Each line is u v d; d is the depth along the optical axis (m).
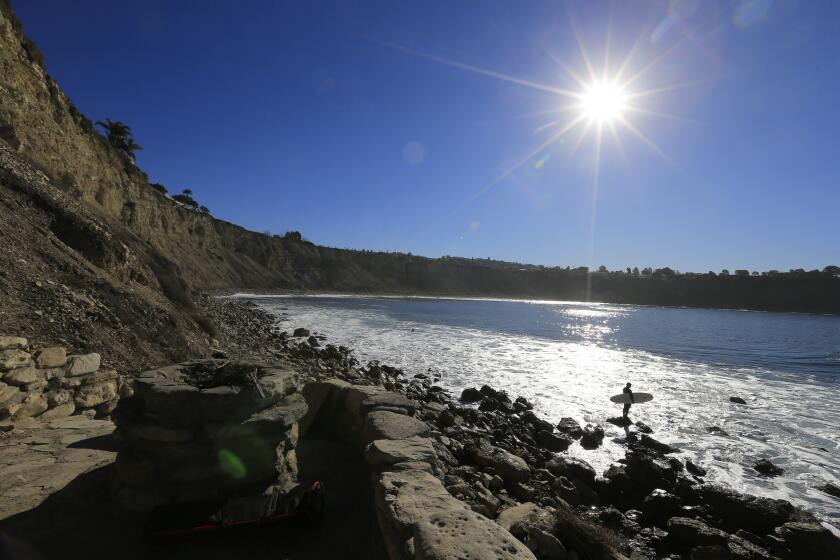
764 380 19.05
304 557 3.09
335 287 108.38
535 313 70.25
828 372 21.69
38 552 2.96
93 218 13.94
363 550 3.21
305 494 3.46
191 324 13.63
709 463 9.59
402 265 141.38
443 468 6.53
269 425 3.52
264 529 3.32
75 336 7.41
